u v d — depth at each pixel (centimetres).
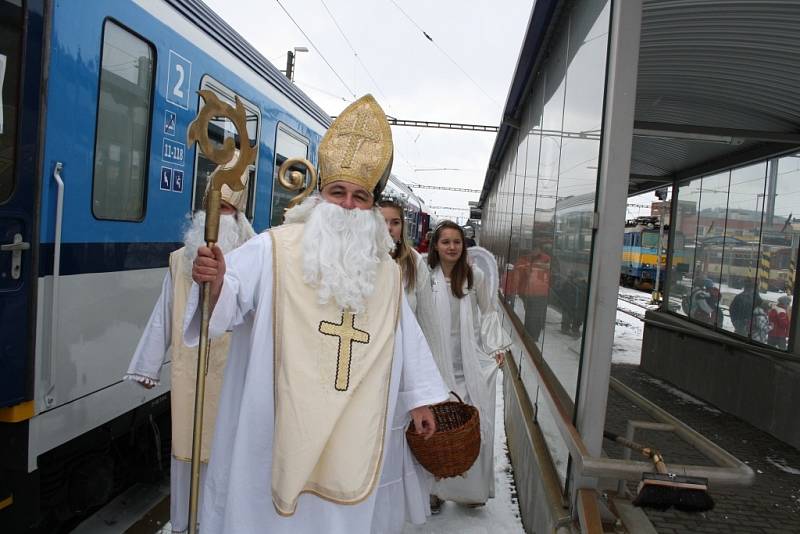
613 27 240
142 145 350
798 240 482
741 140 457
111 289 323
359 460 185
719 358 570
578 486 244
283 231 200
